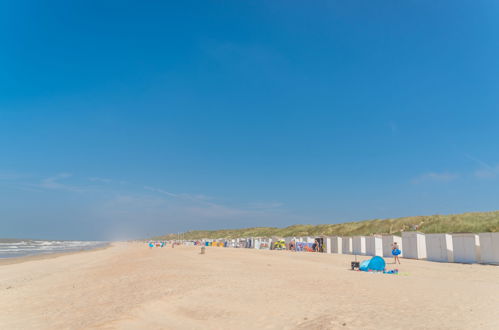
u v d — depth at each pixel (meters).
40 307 13.35
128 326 9.42
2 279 24.52
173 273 20.95
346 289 14.21
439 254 31.27
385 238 38.59
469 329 7.93
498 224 44.44
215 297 12.85
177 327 9.26
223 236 163.12
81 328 9.64
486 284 15.80
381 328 8.17
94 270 27.72
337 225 82.81
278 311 10.47
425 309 10.12
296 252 50.34
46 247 119.44
